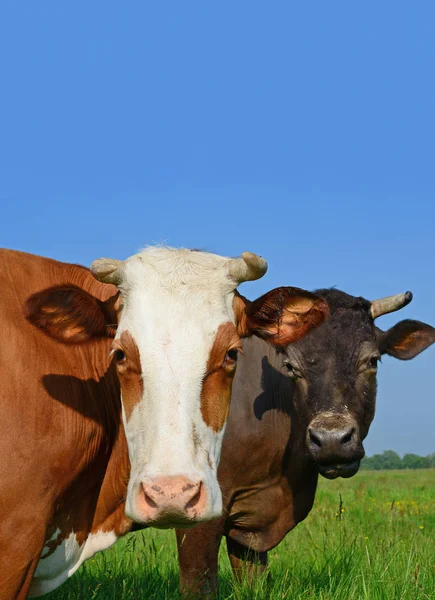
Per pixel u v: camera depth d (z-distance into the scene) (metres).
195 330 2.23
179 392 2.18
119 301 2.36
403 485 8.55
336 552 3.21
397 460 38.97
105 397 2.43
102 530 2.49
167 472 2.10
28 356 2.31
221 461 3.12
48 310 2.31
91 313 2.36
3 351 2.29
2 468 2.23
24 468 2.26
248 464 3.16
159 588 2.95
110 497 2.47
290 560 3.43
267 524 3.22
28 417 2.28
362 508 5.43
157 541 3.97
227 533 3.24
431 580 2.91
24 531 2.26
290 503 3.23
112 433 2.46
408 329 3.35
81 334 2.36
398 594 2.82
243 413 3.16
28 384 2.29
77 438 2.35
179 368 2.20
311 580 2.99
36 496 2.27
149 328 2.22
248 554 3.23
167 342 2.21
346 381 3.10
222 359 2.25
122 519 2.49
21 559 2.25
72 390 2.36
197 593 2.97
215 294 2.29
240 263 2.33
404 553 3.22
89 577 2.96
